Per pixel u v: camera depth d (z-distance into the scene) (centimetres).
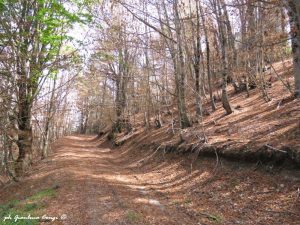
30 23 1454
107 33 1906
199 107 1955
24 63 1466
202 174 1225
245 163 1087
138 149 2450
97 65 2917
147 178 1463
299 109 1259
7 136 1520
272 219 754
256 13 1596
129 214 830
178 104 1952
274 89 1895
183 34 1791
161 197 1072
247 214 810
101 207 909
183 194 1086
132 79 2900
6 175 1792
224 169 1156
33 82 1575
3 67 1377
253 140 1147
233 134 1372
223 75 1844
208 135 1538
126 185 1298
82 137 6025
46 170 1711
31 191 1273
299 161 873
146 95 2802
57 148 3362
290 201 800
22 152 1664
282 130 1106
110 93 4069
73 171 1580
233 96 2289
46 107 2348
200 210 886
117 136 3625
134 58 2884
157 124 2662
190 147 1524
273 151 978
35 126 2547
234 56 2081
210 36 2419
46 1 1366
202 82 2578
